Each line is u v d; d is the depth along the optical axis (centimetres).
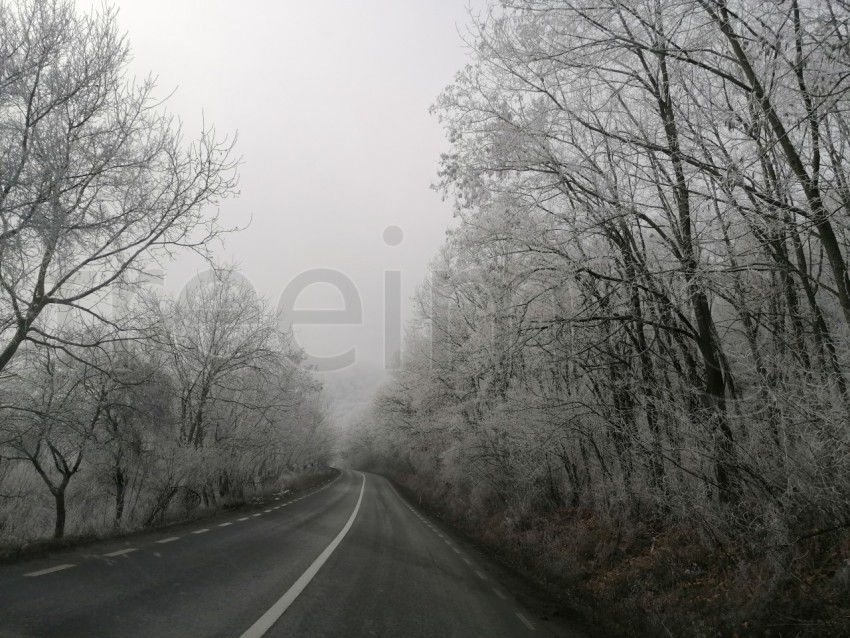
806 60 745
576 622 752
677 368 1154
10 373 1346
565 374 1330
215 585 719
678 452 988
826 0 748
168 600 616
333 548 1200
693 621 663
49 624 492
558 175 1067
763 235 908
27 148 999
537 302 1294
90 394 1488
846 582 600
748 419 898
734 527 860
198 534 1245
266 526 1554
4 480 1714
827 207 779
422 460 4038
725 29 789
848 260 898
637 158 1046
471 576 1039
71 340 1348
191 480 1883
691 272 957
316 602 679
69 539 948
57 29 1058
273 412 2809
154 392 1572
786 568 683
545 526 1525
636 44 872
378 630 586
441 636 593
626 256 1085
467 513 2250
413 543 1466
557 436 1419
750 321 1103
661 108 975
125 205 1159
